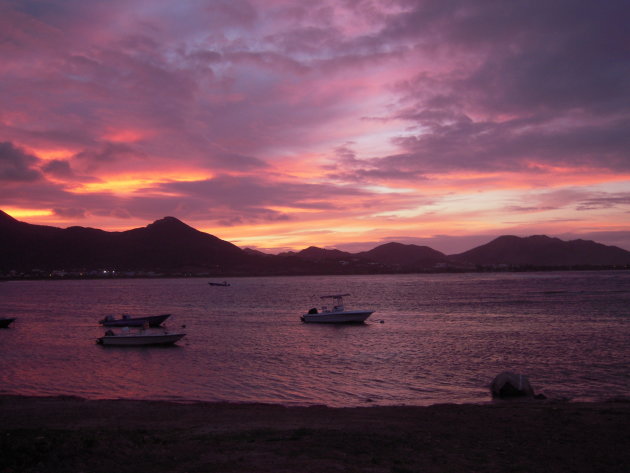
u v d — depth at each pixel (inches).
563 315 2472.9
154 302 4188.0
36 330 2098.9
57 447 451.5
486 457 441.4
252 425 600.7
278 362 1282.0
